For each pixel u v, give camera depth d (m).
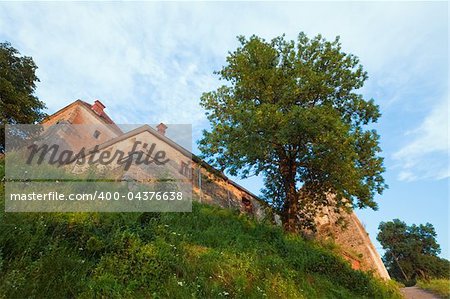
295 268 9.75
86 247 6.15
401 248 62.94
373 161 15.56
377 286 12.35
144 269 6.07
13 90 22.48
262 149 14.26
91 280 5.34
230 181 21.77
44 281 4.84
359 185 14.23
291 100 15.89
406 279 54.34
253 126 13.88
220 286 6.54
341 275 11.12
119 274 5.78
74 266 5.48
